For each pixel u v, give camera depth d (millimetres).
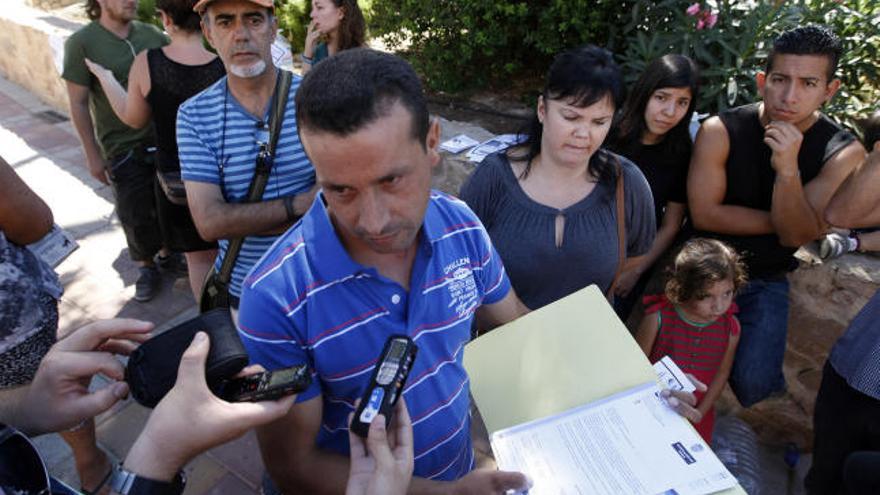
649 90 2234
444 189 3066
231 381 997
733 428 2654
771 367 2174
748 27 3045
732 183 2230
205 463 2447
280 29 4965
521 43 3904
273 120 1910
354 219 962
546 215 1838
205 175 1896
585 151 1750
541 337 1445
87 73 3014
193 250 2670
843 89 3082
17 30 5668
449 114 3814
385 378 1014
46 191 4332
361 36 3592
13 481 838
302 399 1109
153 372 976
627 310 2582
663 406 1311
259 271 1094
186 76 2383
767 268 2273
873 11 3076
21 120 5473
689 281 1998
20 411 1035
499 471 1206
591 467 1214
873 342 1841
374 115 849
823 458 2086
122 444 2496
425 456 1276
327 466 1183
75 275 3568
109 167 3082
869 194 1784
